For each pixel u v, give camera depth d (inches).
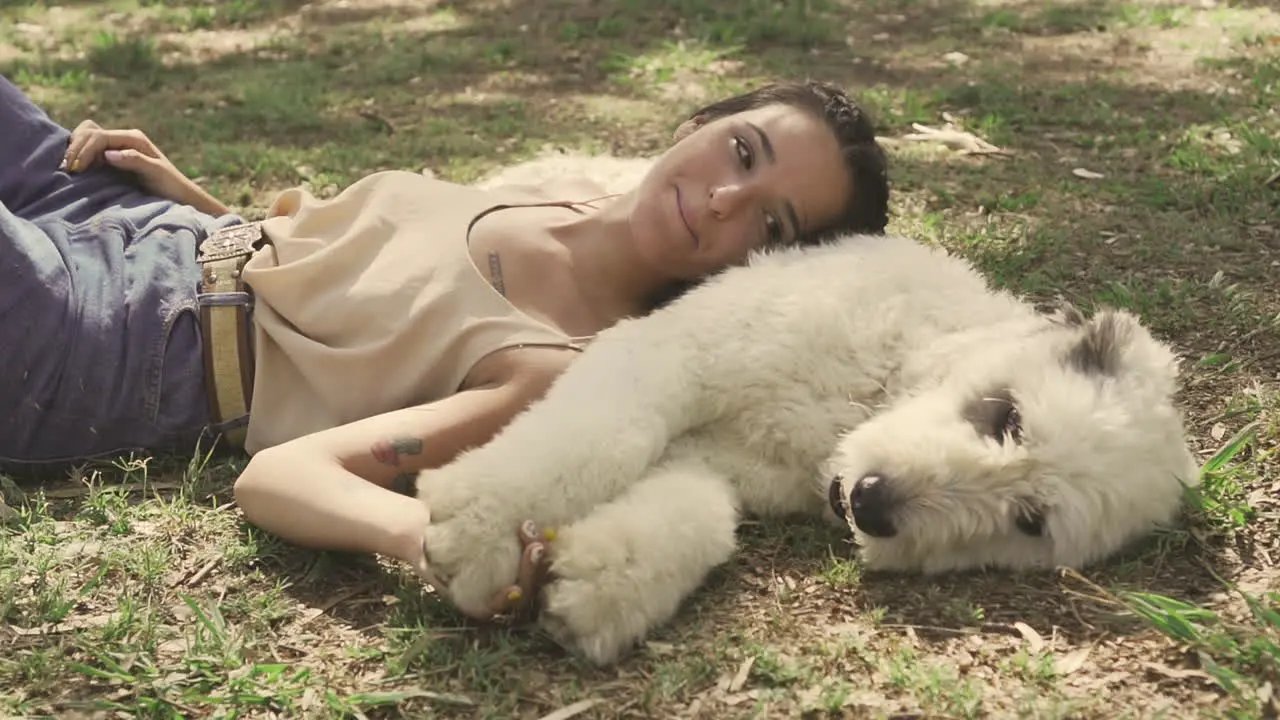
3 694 102.3
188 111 287.3
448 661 106.7
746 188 140.2
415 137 264.4
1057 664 105.4
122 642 109.2
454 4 414.0
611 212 145.6
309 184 231.8
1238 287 183.8
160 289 143.6
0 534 125.2
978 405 120.6
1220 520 126.1
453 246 139.1
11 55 345.7
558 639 107.6
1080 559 118.2
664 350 126.3
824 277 131.8
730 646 108.7
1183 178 234.2
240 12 402.6
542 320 139.9
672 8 391.5
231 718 99.3
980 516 115.6
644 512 113.0
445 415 125.4
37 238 141.5
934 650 108.2
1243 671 103.5
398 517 114.7
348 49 358.3
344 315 136.2
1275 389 154.5
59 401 138.9
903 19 392.8
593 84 317.4
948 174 238.7
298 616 114.3
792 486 129.7
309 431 137.2
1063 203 223.3
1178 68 323.9
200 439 141.2
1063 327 128.1
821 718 99.7
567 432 115.3
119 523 127.9
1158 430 120.3
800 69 328.8
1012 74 317.4
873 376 128.6
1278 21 374.9
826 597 117.0
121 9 410.0
